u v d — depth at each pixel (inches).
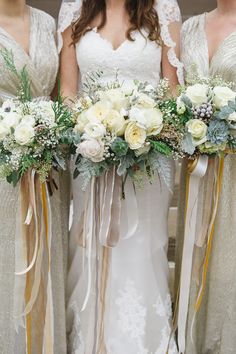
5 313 104.3
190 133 88.2
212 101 88.8
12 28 104.3
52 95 111.5
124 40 103.2
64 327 106.0
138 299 102.0
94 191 94.2
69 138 86.4
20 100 96.3
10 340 104.6
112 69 102.4
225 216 105.5
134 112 84.3
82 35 105.0
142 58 102.1
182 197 112.3
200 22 108.4
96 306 99.3
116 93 87.1
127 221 99.1
